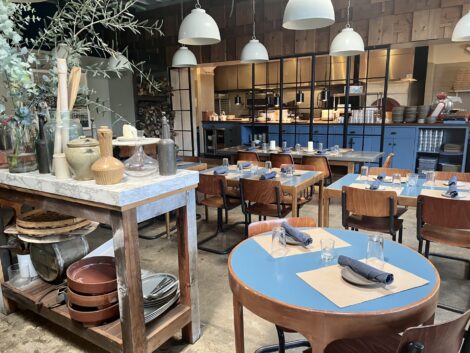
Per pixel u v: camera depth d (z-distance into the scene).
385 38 5.68
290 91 9.09
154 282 2.13
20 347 2.09
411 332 0.96
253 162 4.75
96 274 2.00
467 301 2.49
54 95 2.00
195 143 9.25
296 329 1.19
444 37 5.23
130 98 7.38
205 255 3.40
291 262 1.53
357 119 6.66
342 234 1.87
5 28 1.51
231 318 2.37
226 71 10.02
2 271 2.35
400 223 2.90
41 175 1.91
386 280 1.25
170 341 2.14
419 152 6.22
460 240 2.47
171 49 7.46
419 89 7.97
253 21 6.69
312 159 4.78
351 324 1.13
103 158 1.66
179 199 1.91
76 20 1.96
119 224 1.59
